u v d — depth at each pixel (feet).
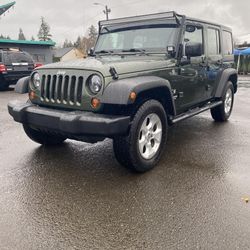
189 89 16.74
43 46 105.29
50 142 16.48
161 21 16.02
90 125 11.51
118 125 11.50
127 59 14.38
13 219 9.66
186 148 16.52
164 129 14.02
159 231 9.02
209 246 8.33
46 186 11.94
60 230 9.10
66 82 12.77
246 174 13.07
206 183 12.19
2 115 25.25
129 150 12.33
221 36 20.66
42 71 13.64
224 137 18.65
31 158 14.94
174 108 14.70
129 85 11.56
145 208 10.31
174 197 11.06
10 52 42.83
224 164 14.20
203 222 9.46
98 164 14.21
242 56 86.84
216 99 21.27
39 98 13.75
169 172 13.29
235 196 11.10
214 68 19.58
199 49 15.06
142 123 12.64
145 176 12.88
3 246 8.38
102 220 9.60
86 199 10.91
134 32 16.74
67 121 11.66
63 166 13.94
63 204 10.58
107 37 17.92
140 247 8.32
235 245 8.36
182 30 15.56
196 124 22.12
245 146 16.87
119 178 12.67
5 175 12.94
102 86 11.78
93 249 8.27
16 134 19.24
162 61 14.39
